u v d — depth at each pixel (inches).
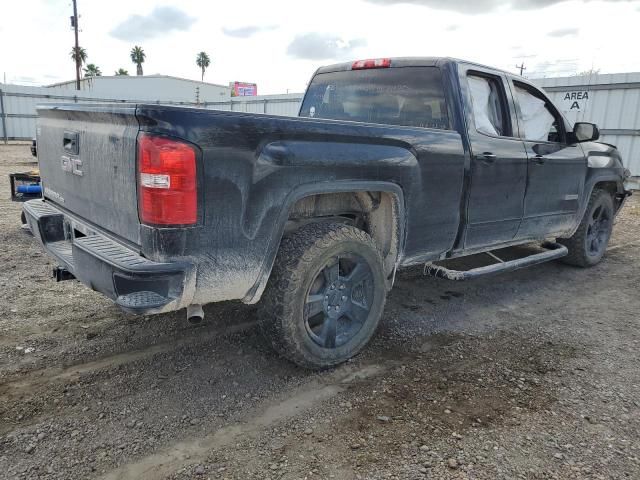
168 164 90.6
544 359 139.9
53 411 106.6
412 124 158.4
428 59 156.0
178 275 94.3
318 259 116.4
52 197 140.3
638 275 226.7
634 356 143.8
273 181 104.7
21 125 1018.7
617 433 105.7
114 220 105.5
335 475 90.1
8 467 89.6
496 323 165.3
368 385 122.0
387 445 99.0
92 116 107.2
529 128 183.5
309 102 190.4
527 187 173.5
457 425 106.3
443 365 133.7
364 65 171.9
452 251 154.9
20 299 164.6
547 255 193.2
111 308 160.9
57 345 135.4
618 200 244.7
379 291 133.2
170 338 142.2
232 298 106.2
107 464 91.5
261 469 91.3
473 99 157.2
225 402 112.5
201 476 89.3
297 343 118.3
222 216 98.3
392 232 135.4
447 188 143.6
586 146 210.7
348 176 117.5
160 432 101.2
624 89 524.7
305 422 106.2
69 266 111.7
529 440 102.0
